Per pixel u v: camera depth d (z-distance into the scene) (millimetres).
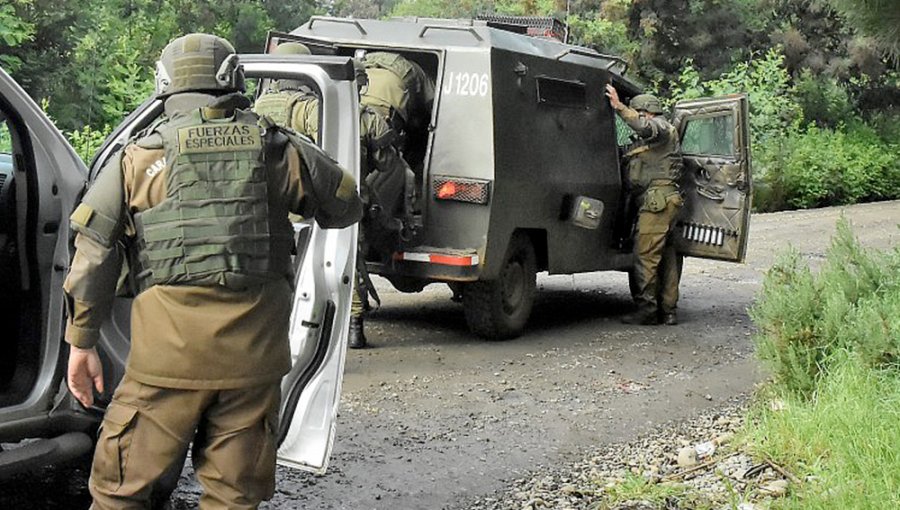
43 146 3945
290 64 4266
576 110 8891
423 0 32594
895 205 24484
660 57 28125
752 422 5703
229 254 3270
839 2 8156
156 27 18750
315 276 4102
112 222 3297
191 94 3371
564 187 8711
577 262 9078
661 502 4777
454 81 7988
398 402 6598
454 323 9234
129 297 3430
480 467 5430
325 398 4164
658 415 6508
